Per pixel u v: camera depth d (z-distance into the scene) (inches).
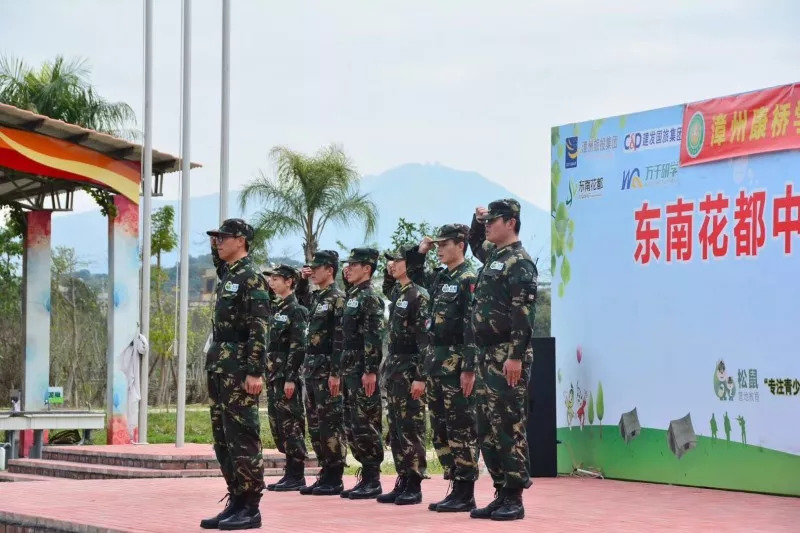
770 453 412.8
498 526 305.9
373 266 402.3
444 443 365.1
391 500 380.5
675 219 454.3
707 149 442.0
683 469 446.0
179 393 619.2
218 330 309.7
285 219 1086.4
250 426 305.1
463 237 356.8
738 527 311.4
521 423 320.2
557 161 511.5
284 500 393.4
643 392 464.4
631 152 475.5
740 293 426.6
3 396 1155.3
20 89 1050.7
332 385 410.3
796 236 408.2
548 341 490.6
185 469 550.3
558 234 510.6
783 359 410.3
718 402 433.1
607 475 479.2
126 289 711.1
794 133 410.9
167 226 1301.7
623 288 475.8
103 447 626.5
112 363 700.0
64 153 683.4
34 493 421.4
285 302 438.6
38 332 792.9
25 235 796.6
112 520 327.9
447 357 350.3
